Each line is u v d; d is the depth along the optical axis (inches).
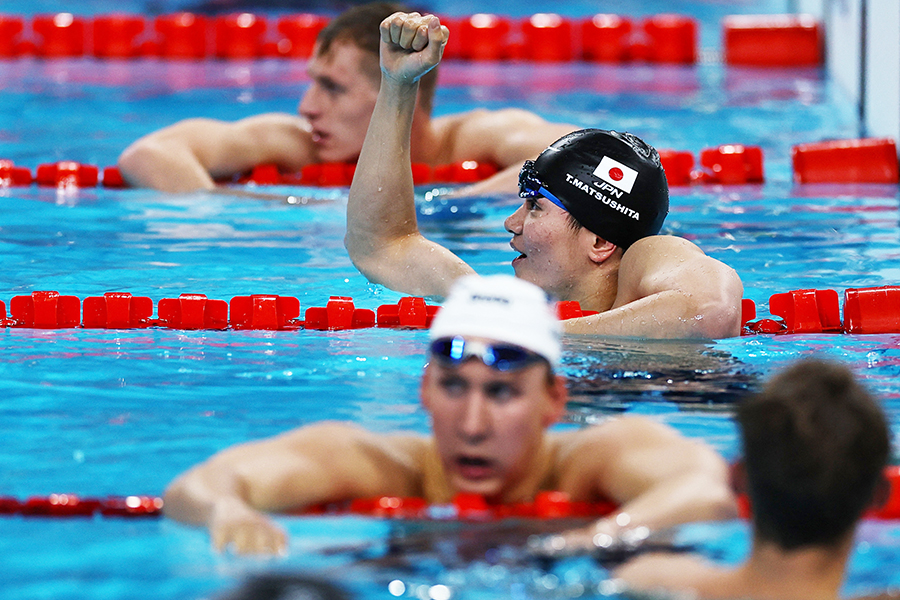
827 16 1226.6
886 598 209.5
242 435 304.5
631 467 250.4
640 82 1175.0
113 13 1587.1
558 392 258.8
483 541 232.1
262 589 195.8
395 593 209.2
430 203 641.6
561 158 439.2
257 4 1600.6
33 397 336.8
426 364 378.0
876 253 526.3
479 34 1339.8
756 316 434.3
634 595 208.4
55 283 471.5
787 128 908.0
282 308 433.1
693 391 343.9
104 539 234.1
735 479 225.1
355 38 684.7
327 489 252.2
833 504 204.5
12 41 1311.5
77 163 707.4
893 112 781.3
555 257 441.1
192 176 682.8
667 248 426.9
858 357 386.3
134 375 362.3
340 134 703.1
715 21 1647.4
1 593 209.0
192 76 1195.3
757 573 209.3
